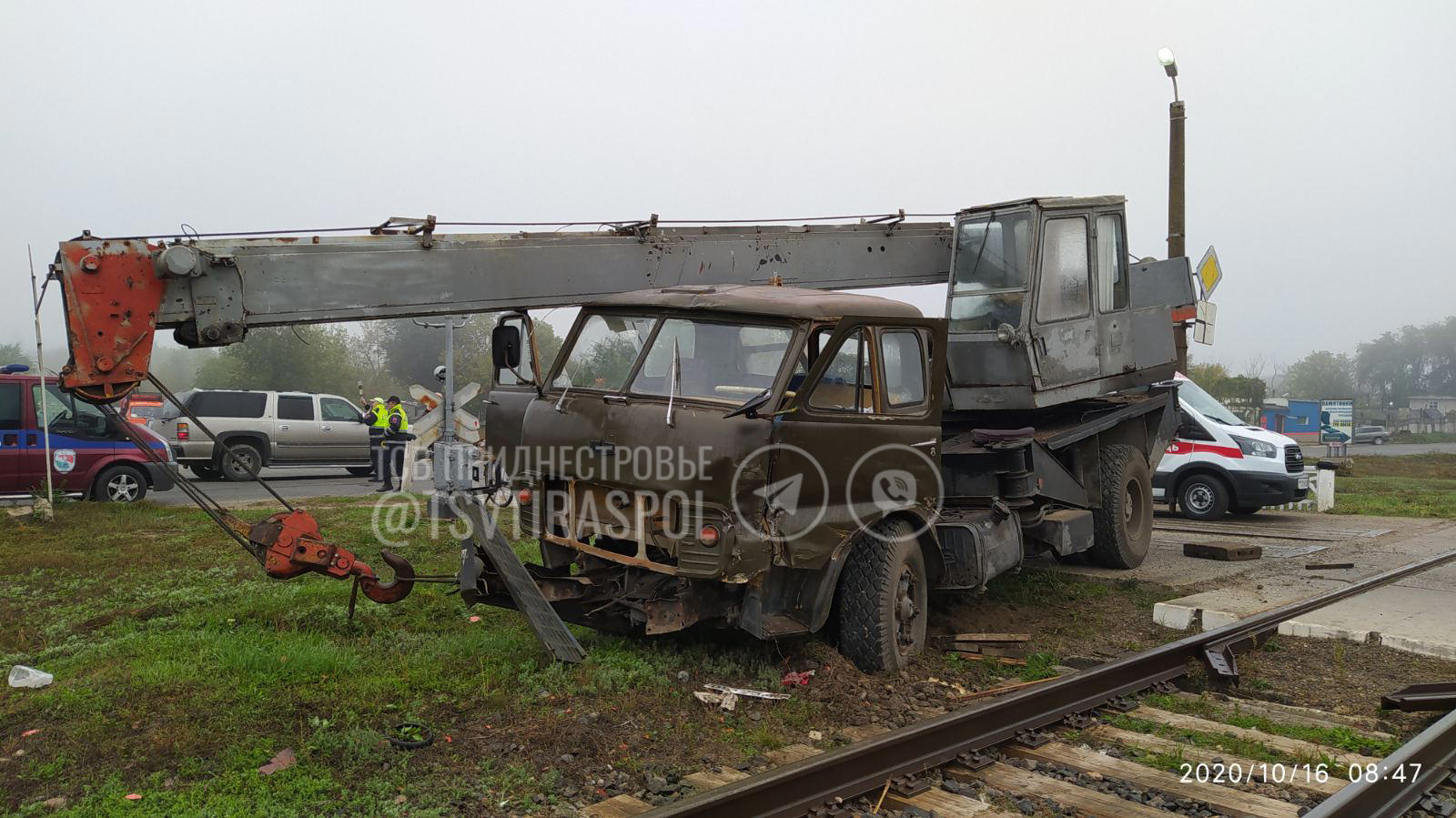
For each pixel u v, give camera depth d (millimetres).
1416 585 9727
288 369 50938
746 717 5750
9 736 5195
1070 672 7023
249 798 4453
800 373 6234
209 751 5000
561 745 5129
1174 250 18281
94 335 5699
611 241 7707
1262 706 6297
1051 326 9609
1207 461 15773
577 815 4391
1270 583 9852
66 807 4383
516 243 7234
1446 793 4855
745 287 7016
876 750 4828
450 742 5180
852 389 6609
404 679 6137
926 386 7301
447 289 6949
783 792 4398
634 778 4824
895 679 6602
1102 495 10680
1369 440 75625
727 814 4160
